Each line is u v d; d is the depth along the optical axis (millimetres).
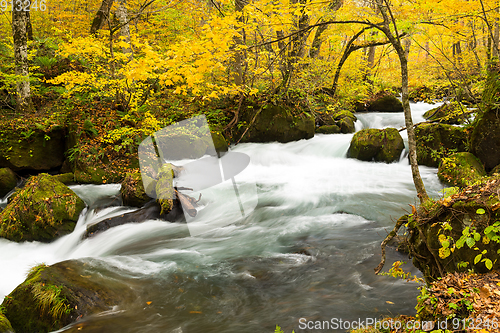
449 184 7223
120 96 9844
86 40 8109
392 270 3262
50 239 5777
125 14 10141
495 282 2297
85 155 8391
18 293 3484
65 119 9430
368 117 13969
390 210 6148
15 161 8664
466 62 10945
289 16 5422
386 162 9414
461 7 5977
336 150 10406
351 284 3650
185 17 12977
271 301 3410
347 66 14648
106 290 3625
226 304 3398
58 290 3443
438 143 8727
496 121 6969
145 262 4371
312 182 8156
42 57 11781
